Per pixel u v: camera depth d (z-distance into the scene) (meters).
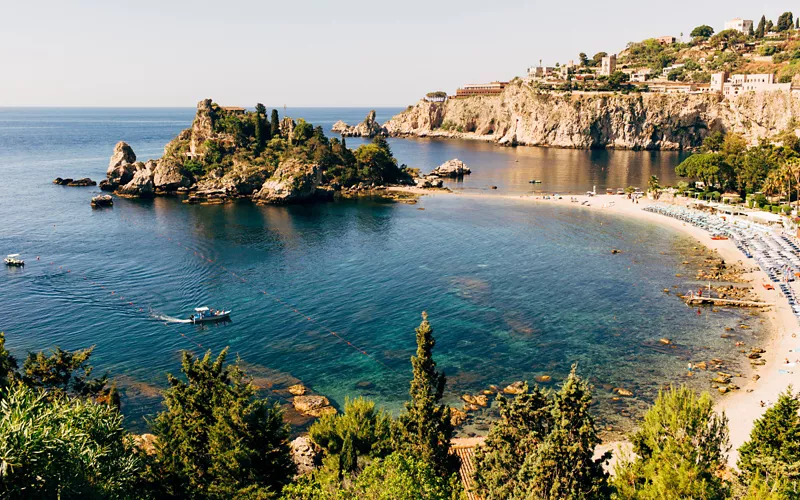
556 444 36.75
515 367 78.50
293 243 143.62
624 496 38.78
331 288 109.56
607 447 59.78
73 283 110.38
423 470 38.00
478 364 79.44
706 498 35.84
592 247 138.88
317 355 82.38
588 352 82.56
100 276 114.81
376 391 72.88
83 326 90.88
